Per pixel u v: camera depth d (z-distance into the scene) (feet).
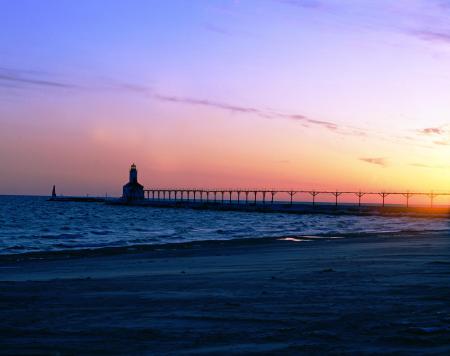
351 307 32.35
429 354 21.36
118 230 207.31
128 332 26.76
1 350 23.59
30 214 375.66
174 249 110.73
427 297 35.78
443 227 245.04
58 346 24.20
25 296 40.24
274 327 27.22
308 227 237.04
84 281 51.67
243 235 173.06
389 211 504.02
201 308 33.27
